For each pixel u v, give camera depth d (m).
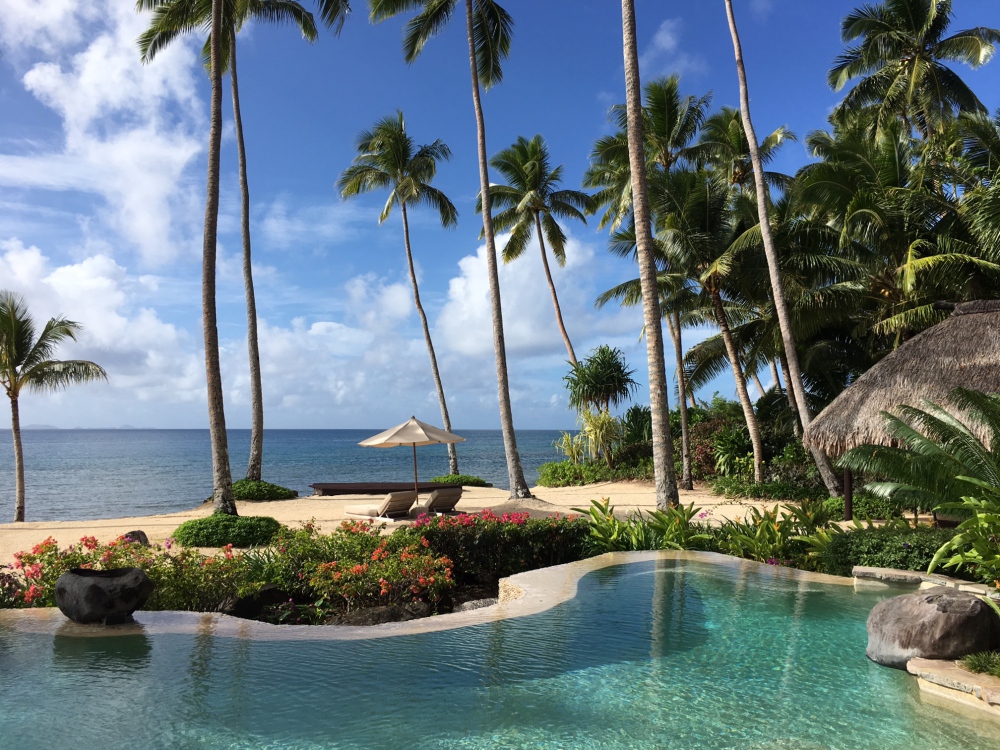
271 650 5.64
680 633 6.10
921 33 22.62
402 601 8.44
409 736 3.95
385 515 15.70
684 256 20.17
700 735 3.97
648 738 3.92
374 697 4.57
